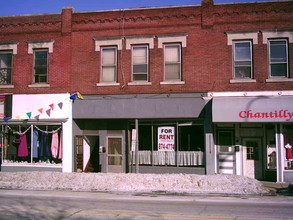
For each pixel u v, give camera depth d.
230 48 17.92
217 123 18.12
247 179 15.42
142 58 18.88
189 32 18.33
